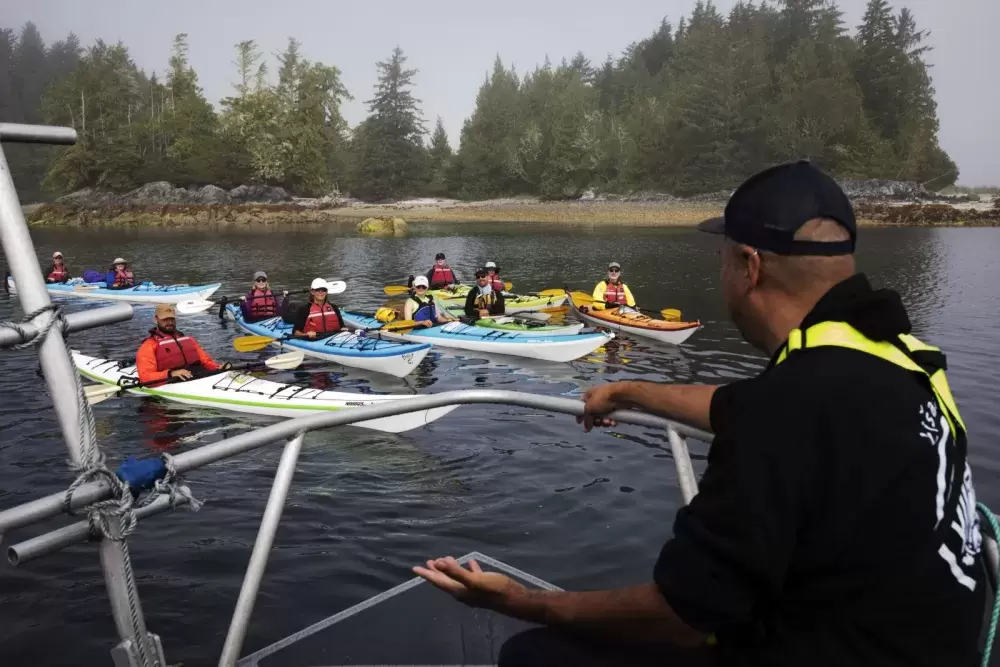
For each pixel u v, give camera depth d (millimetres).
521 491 7500
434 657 2393
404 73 100688
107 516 1599
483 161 100188
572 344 13523
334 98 87875
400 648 2441
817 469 1136
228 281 26828
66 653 4855
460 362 13719
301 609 5371
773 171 1407
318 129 86812
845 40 99125
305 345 13844
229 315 18141
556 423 9594
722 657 1357
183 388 10461
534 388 12008
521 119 106938
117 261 22953
